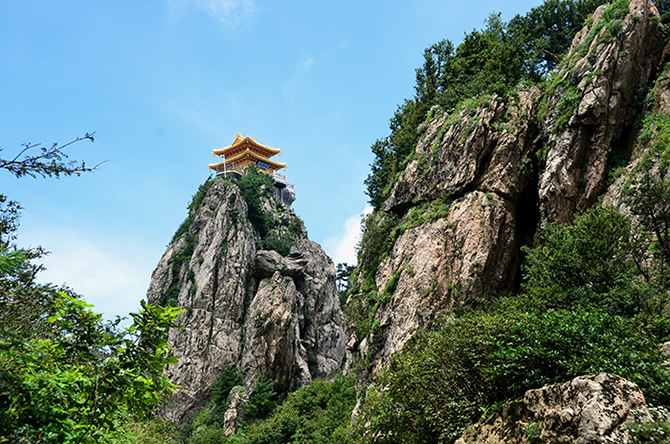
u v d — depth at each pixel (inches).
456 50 1776.6
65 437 200.5
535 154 1184.8
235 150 5123.0
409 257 1200.8
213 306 3245.6
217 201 4050.2
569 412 384.8
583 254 711.1
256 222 4138.8
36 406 196.2
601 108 1042.1
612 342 446.0
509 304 738.8
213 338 3083.2
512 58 1530.5
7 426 180.7
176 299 3496.6
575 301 647.8
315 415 2068.2
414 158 1439.5
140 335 240.2
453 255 1109.7
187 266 3644.2
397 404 685.3
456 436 572.7
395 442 669.9
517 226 1151.6
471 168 1201.4
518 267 1114.1
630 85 1083.9
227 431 2428.6
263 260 3558.1
